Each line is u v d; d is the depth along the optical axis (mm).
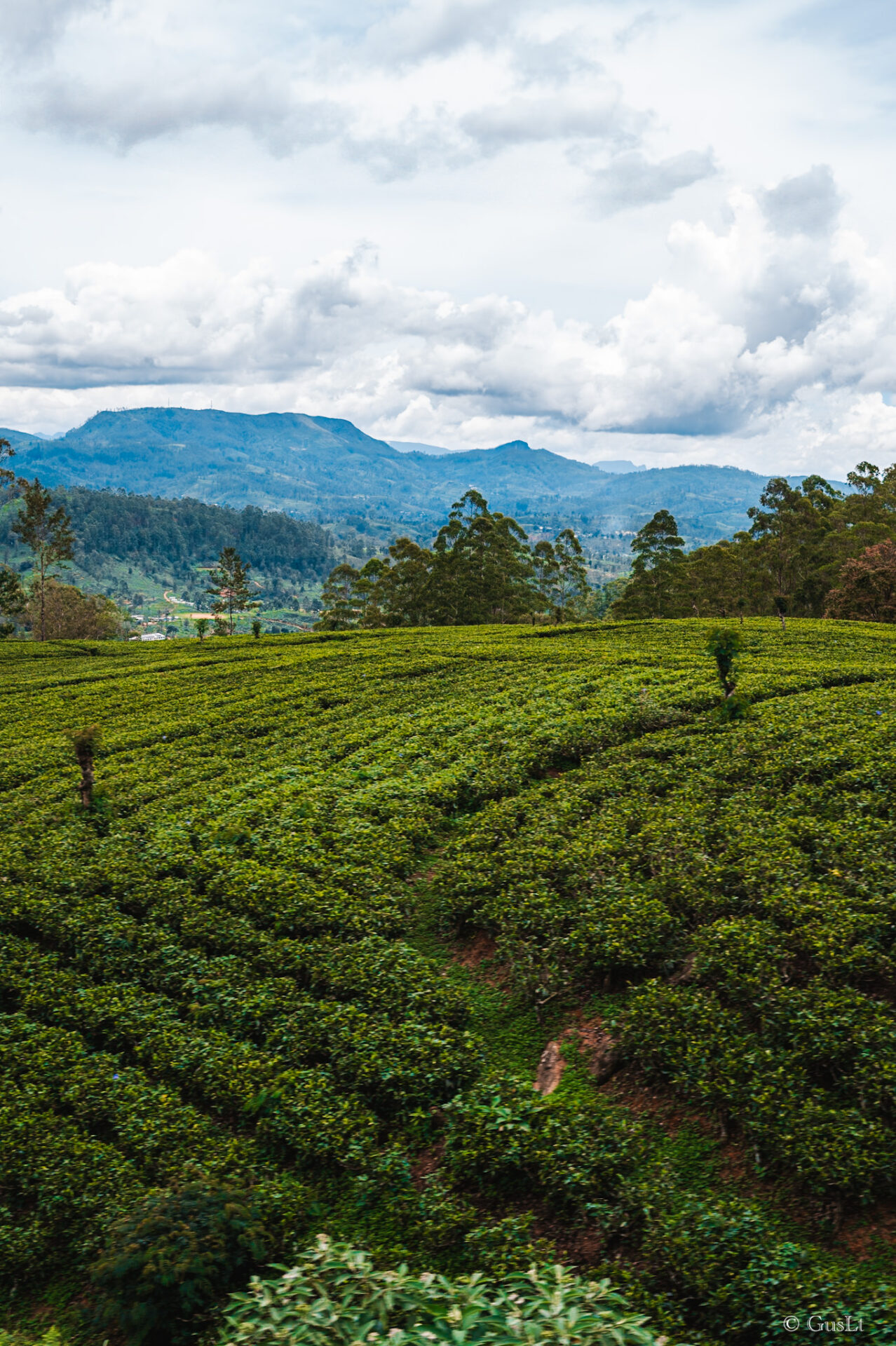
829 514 103812
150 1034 14430
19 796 29891
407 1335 5539
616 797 23984
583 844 20203
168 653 68688
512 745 30266
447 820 24953
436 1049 13391
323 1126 11688
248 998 15336
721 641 30984
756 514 103000
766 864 17250
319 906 18672
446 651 56250
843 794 20891
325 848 22562
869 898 15578
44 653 74000
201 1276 8664
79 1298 9695
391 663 52188
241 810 25969
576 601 136125
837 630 56250
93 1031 14961
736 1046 12062
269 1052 13734
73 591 121125
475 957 17469
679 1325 8094
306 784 28438
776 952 14148
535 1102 12094
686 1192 10242
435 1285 8797
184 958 17031
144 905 19828
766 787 22781
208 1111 12883
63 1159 11328
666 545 100500
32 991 16125
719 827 20141
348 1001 15422
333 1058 13453
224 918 18516
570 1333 5324
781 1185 10211
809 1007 12445
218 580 105000
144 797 28750
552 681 41688
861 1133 9930
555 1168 10414
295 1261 9508
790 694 34719
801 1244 9320
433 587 104875
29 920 19422
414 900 19688
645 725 31656
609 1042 13719
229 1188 10000
